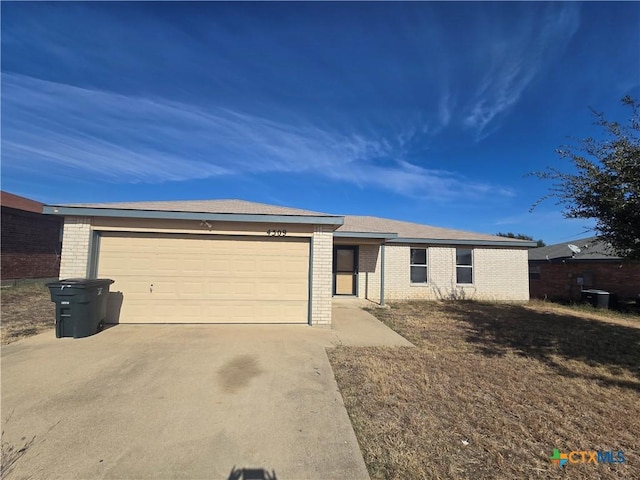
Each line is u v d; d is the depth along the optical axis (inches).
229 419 140.3
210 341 250.8
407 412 151.3
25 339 249.9
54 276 676.7
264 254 315.6
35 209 642.8
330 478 107.1
